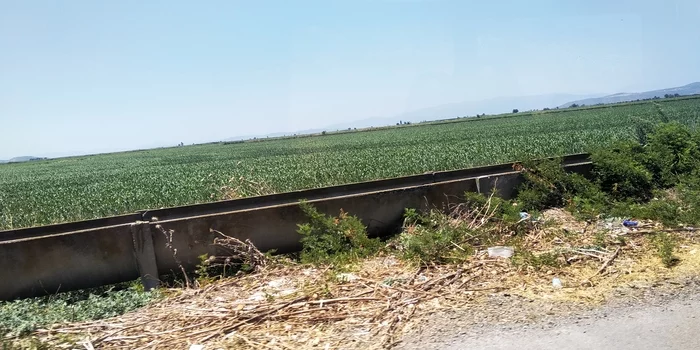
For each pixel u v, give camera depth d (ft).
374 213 24.07
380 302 14.62
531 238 20.95
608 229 21.59
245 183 44.60
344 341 12.23
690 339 11.50
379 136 237.45
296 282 17.57
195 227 20.22
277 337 12.71
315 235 21.68
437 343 11.80
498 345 11.53
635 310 13.24
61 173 160.25
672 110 145.69
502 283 15.72
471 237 20.61
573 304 13.82
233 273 20.04
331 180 57.77
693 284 14.80
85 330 13.94
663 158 32.53
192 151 284.82
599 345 11.39
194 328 13.64
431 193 25.38
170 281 19.66
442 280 16.22
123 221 20.63
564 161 31.27
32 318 14.83
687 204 24.59
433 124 352.90
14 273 18.06
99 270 18.90
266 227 21.47
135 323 14.32
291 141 289.74
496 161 68.74
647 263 16.94
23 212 53.21
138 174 112.88
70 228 20.07
